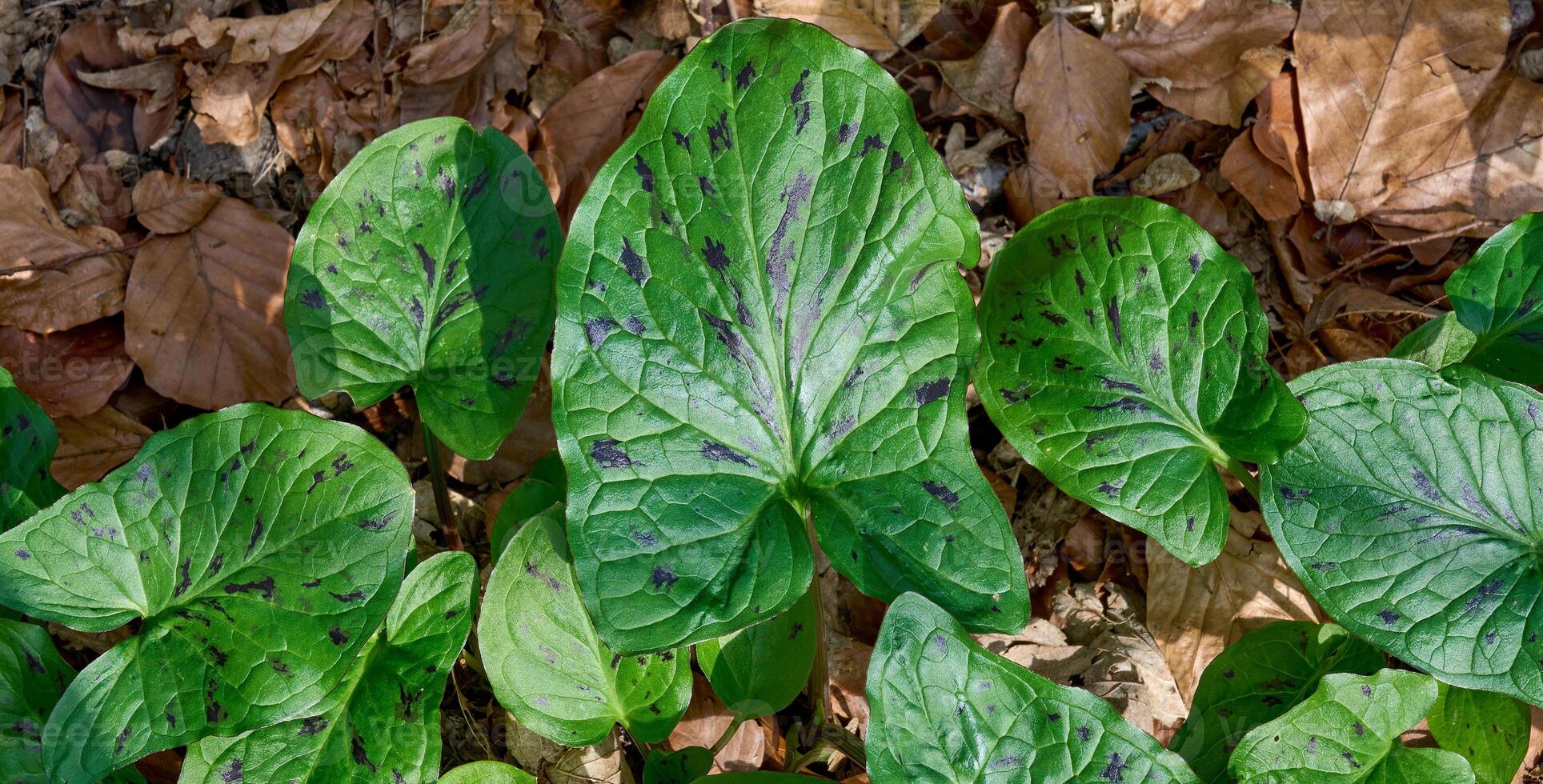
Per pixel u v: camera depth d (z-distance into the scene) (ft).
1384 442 2.29
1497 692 2.23
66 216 2.68
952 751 2.18
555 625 2.30
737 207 2.23
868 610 2.55
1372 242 2.70
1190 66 2.70
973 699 2.19
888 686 2.18
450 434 2.35
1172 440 2.32
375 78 2.74
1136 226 2.31
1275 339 2.69
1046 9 2.71
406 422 2.69
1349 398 2.31
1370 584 2.26
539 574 2.31
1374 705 2.26
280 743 2.23
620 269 2.21
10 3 2.76
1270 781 2.25
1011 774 2.19
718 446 2.25
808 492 2.27
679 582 2.19
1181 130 2.73
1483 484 2.28
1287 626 2.39
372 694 2.26
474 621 2.54
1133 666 2.48
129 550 2.23
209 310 2.65
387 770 2.23
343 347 2.36
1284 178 2.70
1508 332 2.39
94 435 2.64
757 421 2.26
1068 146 2.68
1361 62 2.68
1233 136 2.73
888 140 2.23
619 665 2.31
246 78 2.72
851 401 2.26
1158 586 2.52
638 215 2.21
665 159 2.21
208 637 2.22
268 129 2.72
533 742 2.46
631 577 2.18
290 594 2.24
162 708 2.19
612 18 2.77
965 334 2.24
